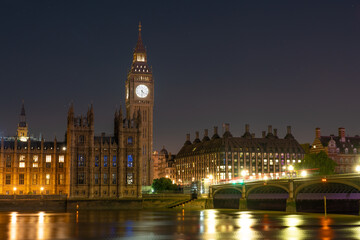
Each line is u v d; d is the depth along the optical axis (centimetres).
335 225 11856
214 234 10338
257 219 13888
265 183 17250
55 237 9950
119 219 14150
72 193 19912
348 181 13212
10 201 18775
